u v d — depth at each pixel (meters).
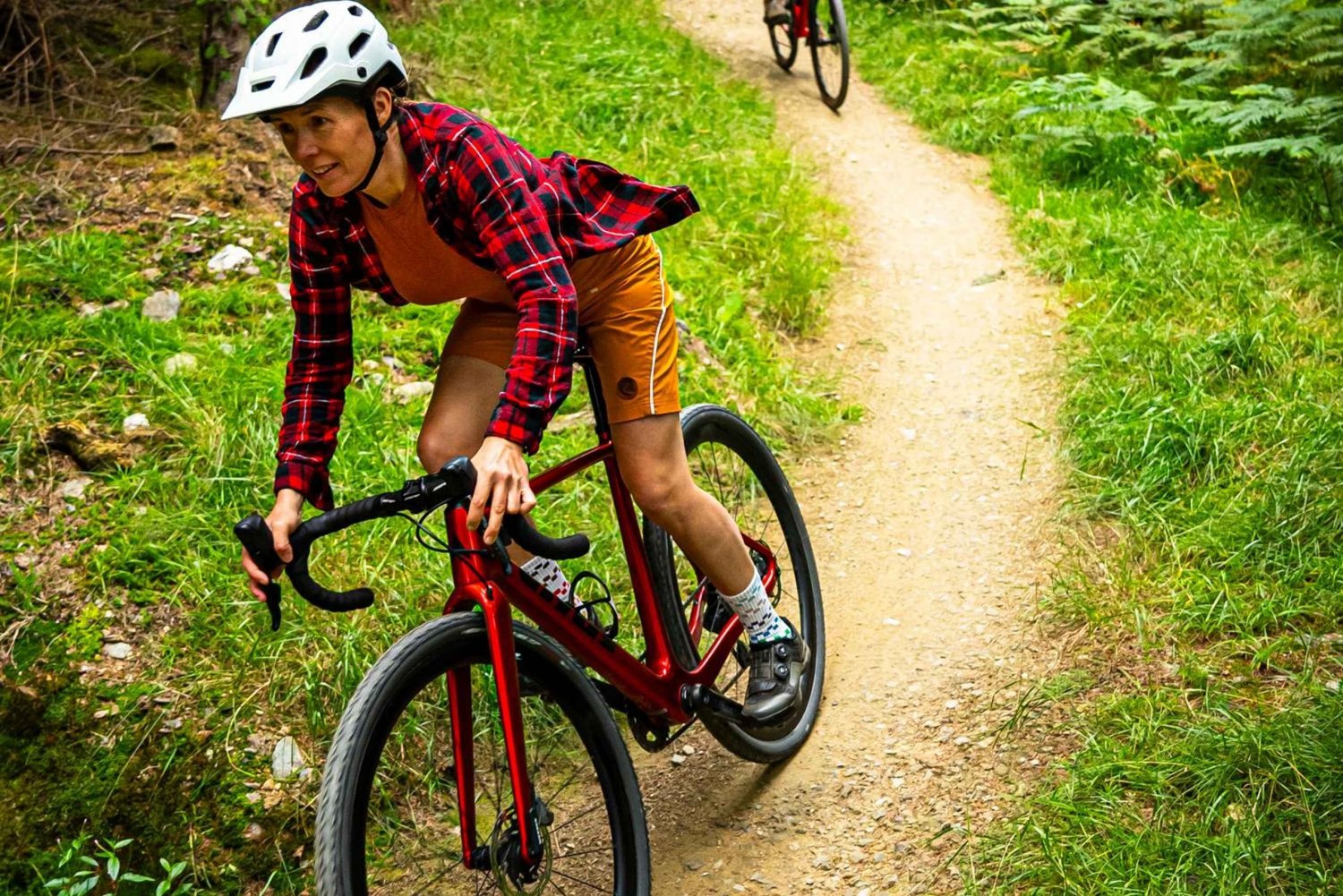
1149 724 2.63
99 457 3.26
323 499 2.14
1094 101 6.56
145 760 2.66
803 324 4.85
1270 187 5.60
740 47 8.21
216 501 3.26
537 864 2.17
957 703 2.93
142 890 2.49
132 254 4.11
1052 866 2.31
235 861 2.56
